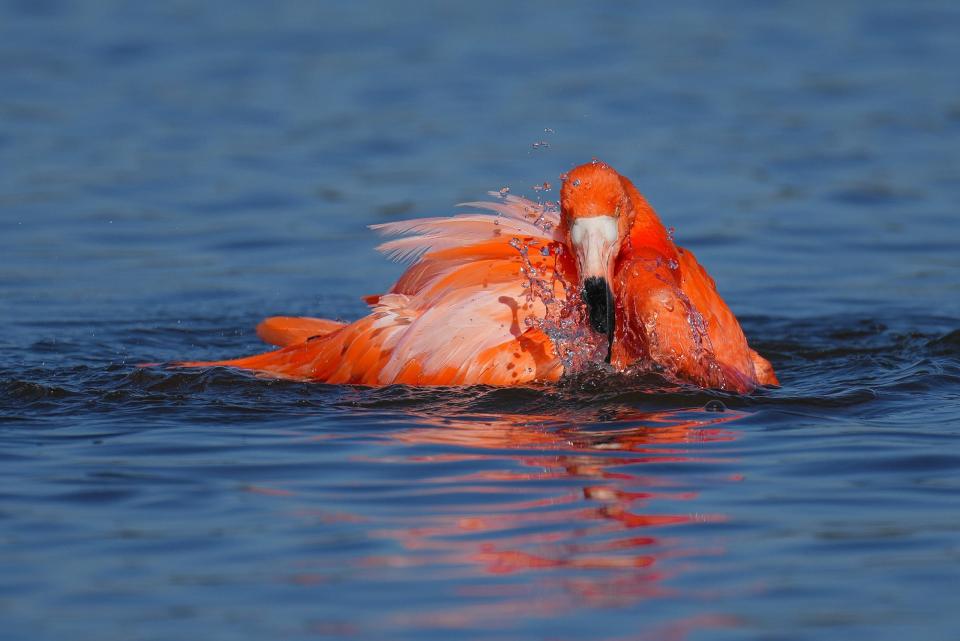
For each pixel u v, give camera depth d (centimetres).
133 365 1326
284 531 831
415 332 1190
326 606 723
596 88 2858
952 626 693
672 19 3578
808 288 1750
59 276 1819
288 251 1953
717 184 2234
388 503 880
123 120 2638
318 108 2727
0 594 741
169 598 734
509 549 800
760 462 969
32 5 3744
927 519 847
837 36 3341
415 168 2320
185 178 2294
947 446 1004
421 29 3444
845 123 2594
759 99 2780
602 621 703
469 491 904
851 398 1162
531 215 1250
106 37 3347
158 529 837
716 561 784
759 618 706
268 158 2408
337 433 1052
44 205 2141
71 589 747
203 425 1086
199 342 1534
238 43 3294
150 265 1883
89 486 920
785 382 1272
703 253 1919
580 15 3619
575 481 923
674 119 2627
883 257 1892
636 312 1164
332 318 1661
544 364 1164
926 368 1280
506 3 3781
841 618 705
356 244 1980
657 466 959
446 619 706
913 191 2194
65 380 1253
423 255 1250
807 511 865
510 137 2491
